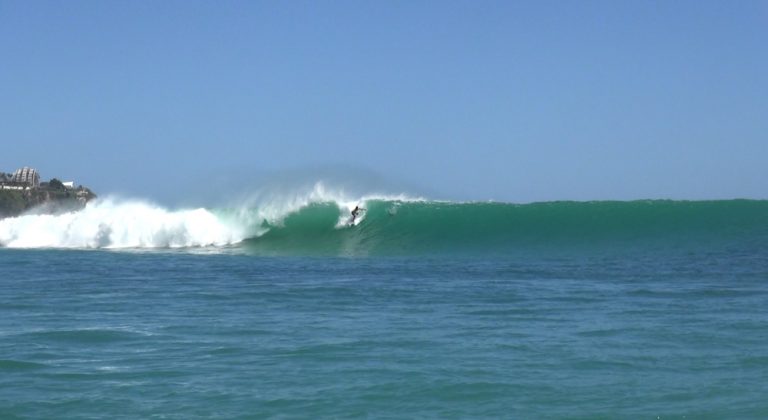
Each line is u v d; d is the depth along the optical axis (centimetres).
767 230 3356
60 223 4150
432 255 3234
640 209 3622
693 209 3591
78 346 1323
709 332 1413
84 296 1964
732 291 1994
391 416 933
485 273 2522
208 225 3938
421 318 1584
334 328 1469
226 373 1127
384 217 3834
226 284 2227
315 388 1045
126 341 1361
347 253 3391
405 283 2231
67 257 3294
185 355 1245
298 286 2159
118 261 3070
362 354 1238
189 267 2795
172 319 1587
